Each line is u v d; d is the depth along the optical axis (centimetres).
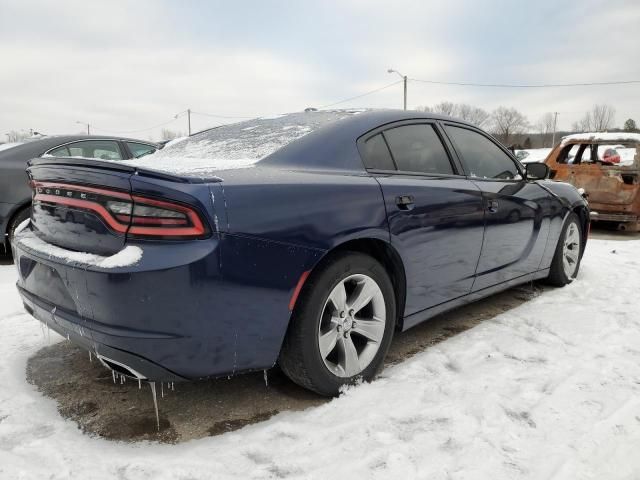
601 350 290
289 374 232
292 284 211
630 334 317
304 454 195
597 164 785
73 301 204
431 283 283
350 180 241
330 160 248
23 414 224
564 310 368
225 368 203
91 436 210
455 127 332
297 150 246
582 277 468
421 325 344
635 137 767
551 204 393
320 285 223
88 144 591
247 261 198
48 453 195
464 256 302
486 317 359
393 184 258
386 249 257
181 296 186
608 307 373
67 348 299
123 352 189
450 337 321
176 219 187
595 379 252
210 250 188
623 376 255
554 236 405
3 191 507
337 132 261
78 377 263
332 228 223
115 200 195
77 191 207
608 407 225
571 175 796
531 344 302
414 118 304
